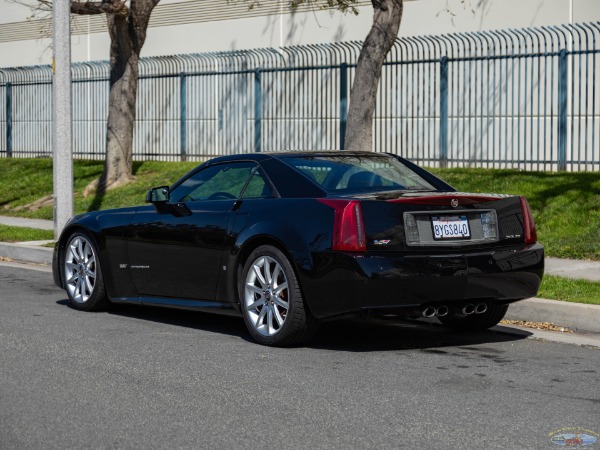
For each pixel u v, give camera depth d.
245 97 27.81
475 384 7.73
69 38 17.23
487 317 9.97
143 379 7.82
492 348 9.27
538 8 23.59
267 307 9.26
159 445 6.05
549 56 21.56
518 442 6.13
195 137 29.59
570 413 6.84
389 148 26.23
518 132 21.53
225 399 7.20
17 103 34.22
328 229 8.68
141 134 30.91
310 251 8.74
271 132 27.67
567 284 11.92
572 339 9.75
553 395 7.38
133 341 9.46
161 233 10.27
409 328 10.41
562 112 20.52
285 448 5.99
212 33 30.92
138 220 10.58
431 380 7.86
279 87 28.06
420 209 8.77
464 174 20.91
